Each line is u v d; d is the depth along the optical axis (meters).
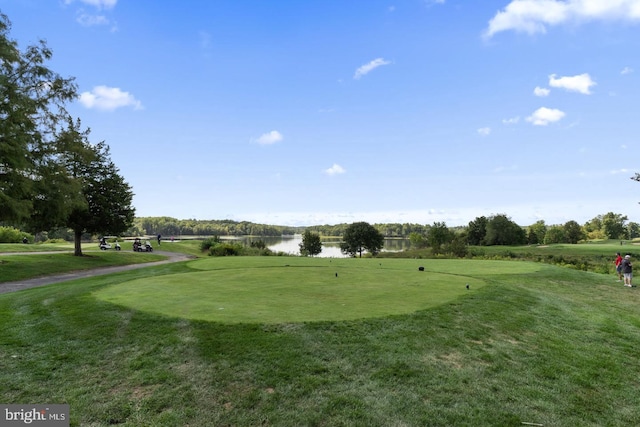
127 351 5.67
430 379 5.09
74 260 28.39
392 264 20.55
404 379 5.05
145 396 4.55
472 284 11.49
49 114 25.22
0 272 20.25
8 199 19.98
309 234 79.62
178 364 5.28
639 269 28.72
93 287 10.42
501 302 9.24
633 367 6.03
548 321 8.17
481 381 5.13
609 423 4.44
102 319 6.92
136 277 13.50
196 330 6.29
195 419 4.16
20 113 21.11
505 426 4.21
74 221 29.98
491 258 41.00
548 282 16.06
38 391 4.65
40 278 20.47
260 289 10.14
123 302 8.14
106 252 36.53
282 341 5.91
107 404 4.39
